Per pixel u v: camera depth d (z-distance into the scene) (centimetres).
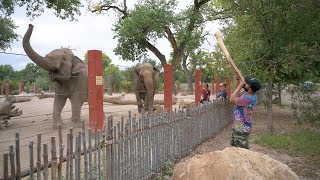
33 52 1012
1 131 1041
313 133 1155
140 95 1686
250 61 1131
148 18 2116
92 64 754
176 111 858
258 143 1015
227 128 1374
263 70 1095
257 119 1644
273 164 458
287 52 1020
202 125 1070
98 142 522
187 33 2273
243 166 435
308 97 916
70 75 1113
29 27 973
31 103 2212
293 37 1083
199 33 2347
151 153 712
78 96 1156
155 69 1714
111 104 2100
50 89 2916
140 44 2377
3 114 1123
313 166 791
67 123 1172
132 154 629
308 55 975
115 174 571
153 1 2252
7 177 356
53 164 413
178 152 859
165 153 783
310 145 971
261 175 436
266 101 1213
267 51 1091
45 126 1137
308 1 962
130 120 623
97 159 524
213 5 2098
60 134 426
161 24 2180
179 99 2252
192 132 970
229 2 1195
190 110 958
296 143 991
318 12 991
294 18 1041
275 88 1477
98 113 752
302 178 713
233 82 1642
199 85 1282
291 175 459
